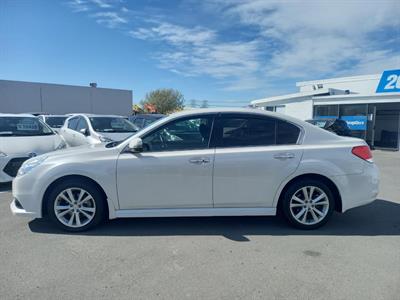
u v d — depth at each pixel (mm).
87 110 33500
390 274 2852
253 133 3883
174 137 3850
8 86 28172
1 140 6199
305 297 2500
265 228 3988
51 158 3834
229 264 3035
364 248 3404
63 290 2578
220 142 3836
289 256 3207
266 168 3764
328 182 3895
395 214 4578
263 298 2486
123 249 3359
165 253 3270
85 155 3779
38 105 30078
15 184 3812
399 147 14672
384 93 14664
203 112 3926
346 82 25250
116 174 3707
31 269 2914
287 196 3867
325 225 4098
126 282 2705
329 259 3145
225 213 3850
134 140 3725
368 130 15758
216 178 3758
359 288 2623
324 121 14969
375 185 3936
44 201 3812
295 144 3867
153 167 3707
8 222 4152
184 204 3812
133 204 3787
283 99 21781
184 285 2666
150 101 58469
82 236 3703
